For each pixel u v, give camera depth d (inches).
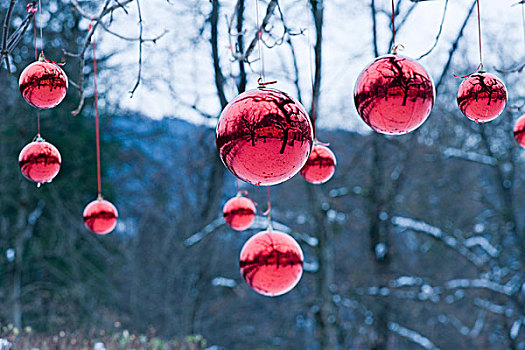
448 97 550.9
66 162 535.8
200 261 613.9
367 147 536.4
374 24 375.2
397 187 517.0
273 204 625.3
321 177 169.6
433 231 528.7
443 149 556.4
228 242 648.4
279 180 102.1
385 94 106.7
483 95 143.9
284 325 642.8
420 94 106.7
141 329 588.4
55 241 551.2
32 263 545.3
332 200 514.9
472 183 609.6
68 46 497.4
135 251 617.9
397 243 631.2
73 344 342.0
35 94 151.1
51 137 524.7
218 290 639.8
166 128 610.9
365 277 562.6
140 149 628.7
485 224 606.9
